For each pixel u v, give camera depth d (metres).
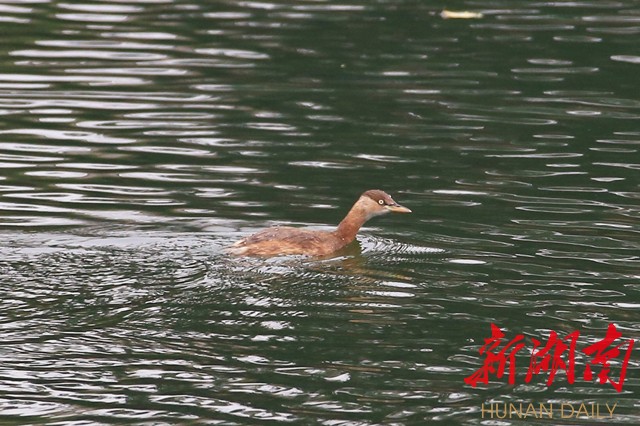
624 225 15.79
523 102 21.45
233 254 14.49
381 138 19.42
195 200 16.56
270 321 12.51
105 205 16.22
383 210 15.27
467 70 23.28
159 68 23.12
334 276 13.91
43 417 10.44
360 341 12.07
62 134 19.28
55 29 25.64
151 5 28.03
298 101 21.34
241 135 19.45
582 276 13.99
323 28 26.22
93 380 11.14
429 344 12.05
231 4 28.27
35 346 11.73
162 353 11.69
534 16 27.47
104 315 12.48
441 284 13.70
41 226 15.29
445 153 18.78
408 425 10.48
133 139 19.19
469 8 28.20
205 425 10.41
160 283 13.49
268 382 11.19
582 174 17.88
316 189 17.14
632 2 28.91
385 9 28.06
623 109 21.12
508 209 16.39
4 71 22.48
